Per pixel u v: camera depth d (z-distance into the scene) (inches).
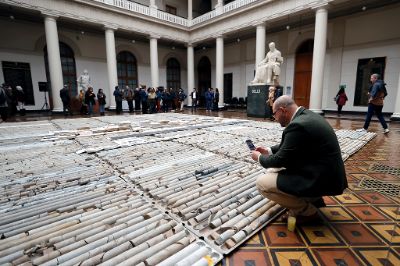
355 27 519.5
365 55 510.9
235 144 205.5
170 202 97.3
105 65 719.7
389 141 223.3
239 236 74.0
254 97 456.4
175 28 724.0
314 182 71.1
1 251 66.4
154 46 685.3
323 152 71.2
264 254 69.1
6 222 83.3
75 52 660.7
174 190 109.1
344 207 96.2
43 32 601.6
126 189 112.8
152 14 671.1
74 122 375.6
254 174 128.5
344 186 74.9
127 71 786.2
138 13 631.2
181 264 60.8
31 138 238.8
